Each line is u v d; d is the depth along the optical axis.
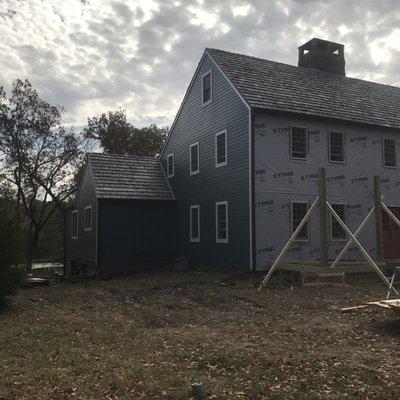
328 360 6.81
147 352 7.54
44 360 7.15
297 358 6.94
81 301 13.96
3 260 12.47
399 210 22.14
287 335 8.59
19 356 7.52
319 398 5.29
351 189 20.72
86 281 22.14
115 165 26.20
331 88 22.91
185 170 24.52
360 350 7.37
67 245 32.88
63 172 41.38
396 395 5.39
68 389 5.77
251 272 18.06
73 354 7.48
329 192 20.11
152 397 5.45
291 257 18.95
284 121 19.25
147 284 17.89
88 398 5.47
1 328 9.75
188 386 5.78
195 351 7.51
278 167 18.94
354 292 13.43
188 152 24.22
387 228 21.69
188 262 23.03
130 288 16.84
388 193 21.83
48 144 39.94
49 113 39.00
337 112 20.56
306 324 9.52
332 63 25.19
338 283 15.19
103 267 23.44
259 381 5.94
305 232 19.42
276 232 18.69
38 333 9.24
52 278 32.41
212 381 5.96
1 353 7.65
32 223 41.09
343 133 20.75
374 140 21.66
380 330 8.57
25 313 11.77
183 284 17.27
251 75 21.02
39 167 40.28
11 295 13.66
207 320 10.47
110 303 13.38
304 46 25.69
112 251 23.75
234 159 19.66
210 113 21.91
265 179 18.62
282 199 18.94
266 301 12.54
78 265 29.14
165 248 25.17
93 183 24.75
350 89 23.59
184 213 24.45
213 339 8.46
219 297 13.59
